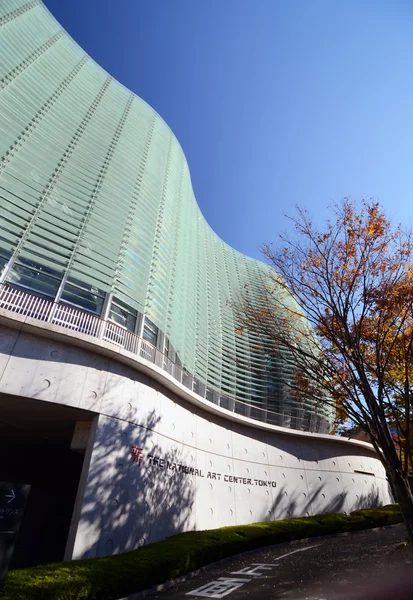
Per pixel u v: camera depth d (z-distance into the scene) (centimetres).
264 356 2683
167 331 1750
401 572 873
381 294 1048
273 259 1242
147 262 1841
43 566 785
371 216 1148
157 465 1327
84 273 1469
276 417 2428
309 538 1731
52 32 2738
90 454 1078
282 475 2098
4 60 1992
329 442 2481
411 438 1135
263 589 885
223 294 3058
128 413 1245
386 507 2389
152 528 1211
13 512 676
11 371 1036
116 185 2031
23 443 1642
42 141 1830
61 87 2347
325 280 1118
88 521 981
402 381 1170
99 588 741
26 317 1085
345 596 744
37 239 1416
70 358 1162
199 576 1081
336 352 1115
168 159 2920
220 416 1948
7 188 1451
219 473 1770
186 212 2911
